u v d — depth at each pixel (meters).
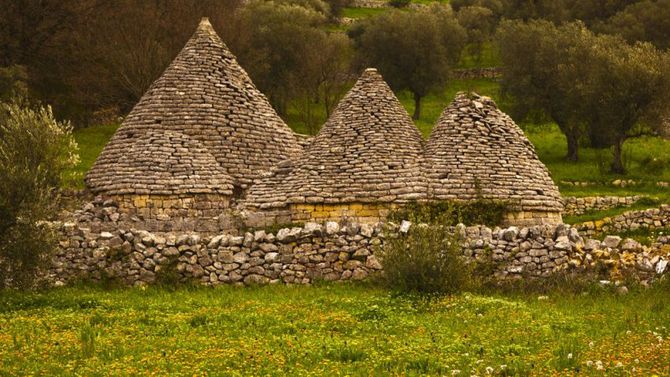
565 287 25.81
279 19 88.81
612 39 74.06
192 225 33.12
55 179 28.17
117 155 35.38
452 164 33.84
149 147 35.06
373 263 27.56
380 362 17.08
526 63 72.62
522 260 27.08
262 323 21.39
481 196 33.03
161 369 16.66
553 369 16.02
